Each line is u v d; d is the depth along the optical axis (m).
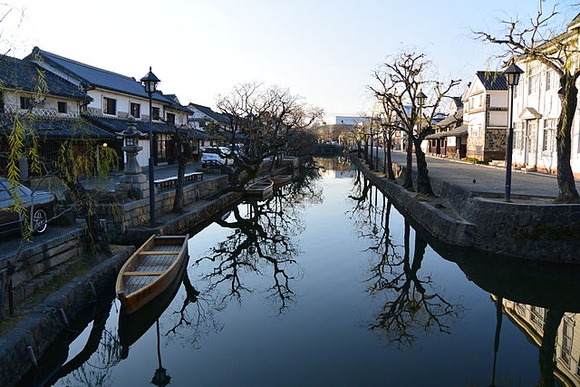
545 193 14.24
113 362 7.00
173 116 34.84
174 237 11.53
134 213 13.60
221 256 13.85
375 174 34.31
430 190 19.00
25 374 5.89
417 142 18.95
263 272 11.99
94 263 9.38
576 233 11.06
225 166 25.80
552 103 21.64
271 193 27.47
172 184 18.77
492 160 34.03
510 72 12.62
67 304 7.49
